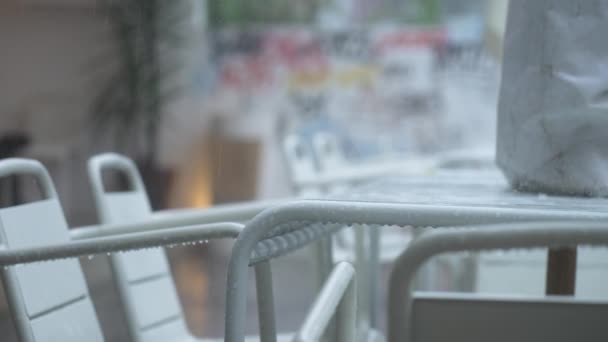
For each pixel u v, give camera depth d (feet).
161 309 5.73
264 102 23.62
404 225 2.66
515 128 3.92
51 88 25.75
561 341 1.90
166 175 23.08
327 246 5.46
